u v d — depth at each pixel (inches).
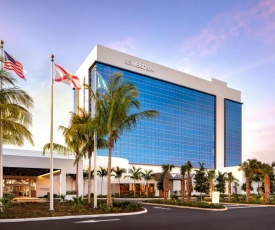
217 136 5049.2
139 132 3971.5
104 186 2881.4
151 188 3164.4
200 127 4820.4
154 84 4239.7
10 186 2158.0
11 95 894.4
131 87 1127.6
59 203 1312.7
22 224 724.7
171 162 4293.8
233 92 5428.2
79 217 872.9
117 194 2765.7
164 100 4343.0
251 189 2965.1
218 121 5108.3
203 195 2876.5
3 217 807.1
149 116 1140.5
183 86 4633.4
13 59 927.7
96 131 1135.6
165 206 1499.8
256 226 741.3
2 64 927.7
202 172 2487.7
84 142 1338.6
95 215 904.3
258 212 1181.7
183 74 4655.5
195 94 4827.8
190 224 759.1
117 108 1082.1
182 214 1042.7
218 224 770.8
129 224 735.1
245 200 2020.2
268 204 1772.9
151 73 4183.1
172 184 3024.1
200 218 912.3
